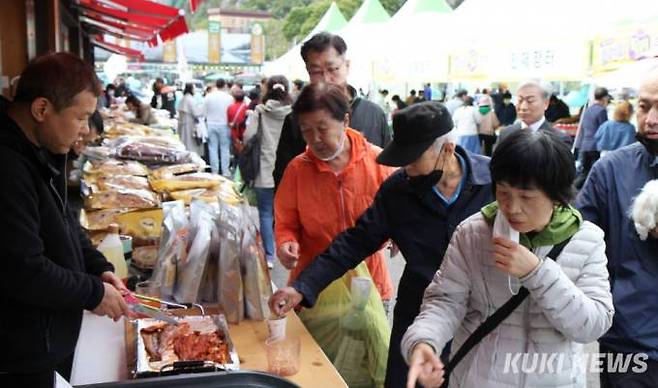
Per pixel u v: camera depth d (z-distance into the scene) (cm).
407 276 195
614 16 476
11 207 132
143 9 644
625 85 438
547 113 978
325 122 212
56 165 158
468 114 972
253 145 496
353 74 1088
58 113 141
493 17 651
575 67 514
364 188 226
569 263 140
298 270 238
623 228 194
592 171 206
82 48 990
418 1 994
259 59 4503
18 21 388
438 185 190
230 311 197
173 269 203
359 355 208
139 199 289
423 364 141
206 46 4156
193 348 165
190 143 974
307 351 178
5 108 144
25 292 134
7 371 142
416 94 1460
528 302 142
